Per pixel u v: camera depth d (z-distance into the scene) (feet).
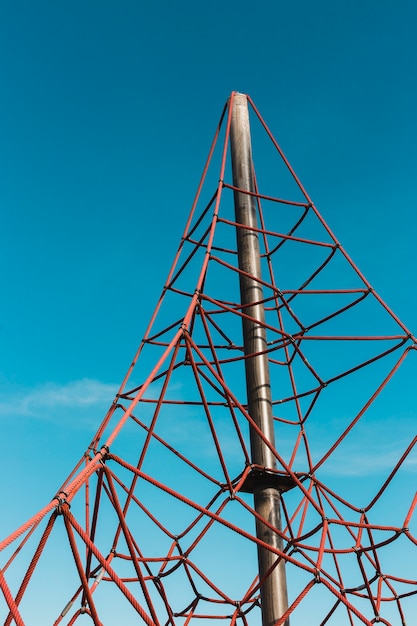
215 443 59.36
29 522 40.83
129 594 42.27
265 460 68.54
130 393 75.10
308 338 73.46
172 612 73.26
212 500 72.43
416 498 62.28
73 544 43.45
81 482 45.09
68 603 62.59
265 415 70.95
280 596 62.28
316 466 68.18
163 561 71.72
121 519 48.47
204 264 68.18
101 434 72.02
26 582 43.86
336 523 60.49
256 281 75.41
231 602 74.23
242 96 92.17
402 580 75.15
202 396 60.13
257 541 51.06
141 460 61.21
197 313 76.69
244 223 82.74
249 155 88.12
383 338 71.72
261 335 75.92
